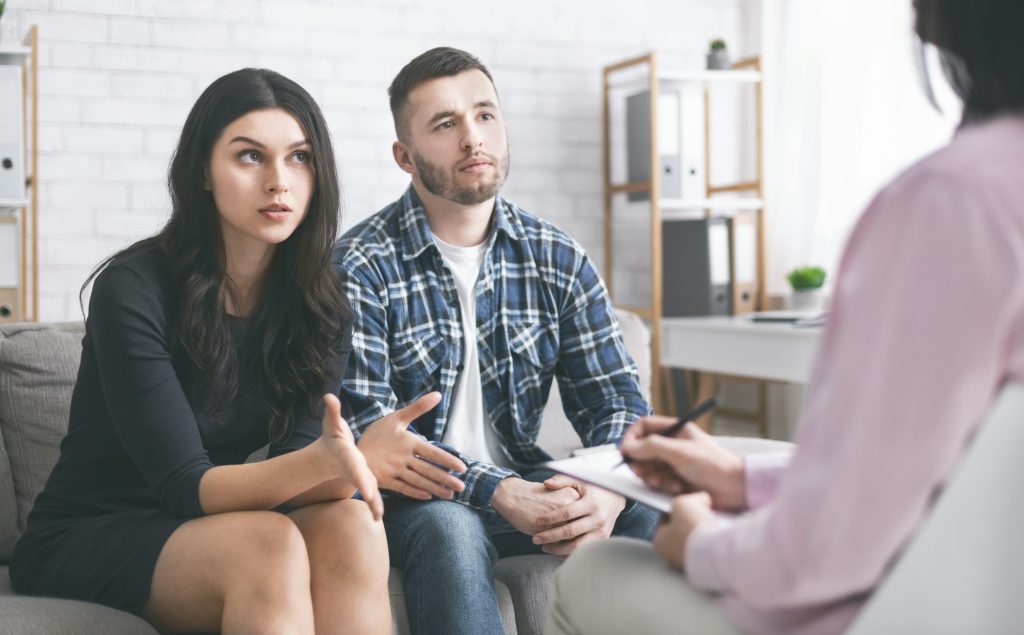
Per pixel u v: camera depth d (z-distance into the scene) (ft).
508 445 5.91
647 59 11.23
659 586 2.86
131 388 4.32
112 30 10.55
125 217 10.66
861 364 2.12
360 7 11.34
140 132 10.67
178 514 4.29
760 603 2.37
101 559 4.28
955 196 2.06
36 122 9.50
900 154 10.61
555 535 4.95
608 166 12.17
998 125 2.27
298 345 4.88
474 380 5.85
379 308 5.65
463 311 5.88
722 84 12.94
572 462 3.43
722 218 11.72
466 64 5.81
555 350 6.07
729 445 5.50
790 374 9.22
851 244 2.28
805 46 11.84
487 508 5.18
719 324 10.08
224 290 4.70
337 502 4.57
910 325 2.06
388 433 4.85
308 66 11.18
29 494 5.36
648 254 12.70
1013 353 2.07
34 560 4.50
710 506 3.03
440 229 5.91
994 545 2.14
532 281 6.02
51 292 10.50
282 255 4.92
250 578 3.96
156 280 4.54
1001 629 2.17
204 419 4.68
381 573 4.40
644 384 7.14
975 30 2.33
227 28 10.89
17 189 9.32
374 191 11.46
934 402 2.02
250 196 4.56
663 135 11.46
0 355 5.43
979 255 2.02
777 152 12.28
